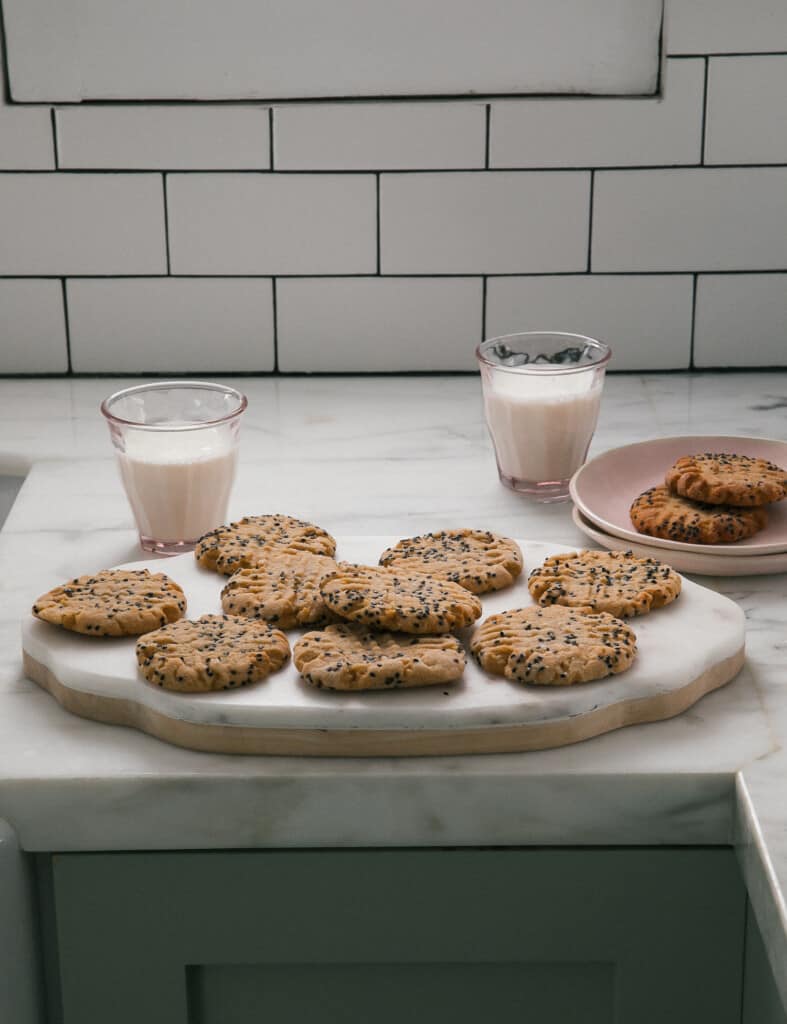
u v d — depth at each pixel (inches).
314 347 60.7
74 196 58.3
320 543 41.3
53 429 54.6
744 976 34.7
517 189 58.3
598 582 38.6
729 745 33.7
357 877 34.0
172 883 34.0
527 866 33.9
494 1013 35.9
